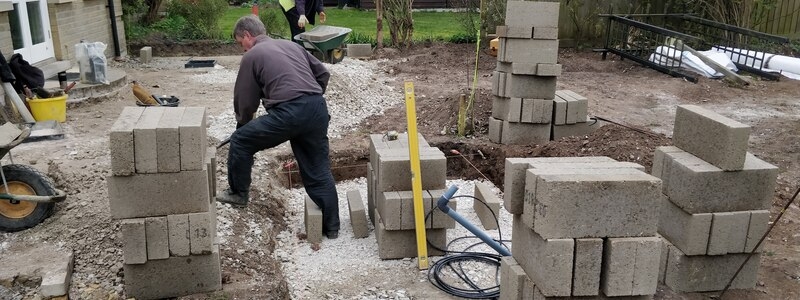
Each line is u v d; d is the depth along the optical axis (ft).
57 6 33.63
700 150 13.83
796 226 17.80
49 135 22.82
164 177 12.84
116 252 15.23
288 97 16.28
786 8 49.06
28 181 16.35
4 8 26.25
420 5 78.95
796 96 34.68
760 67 39.42
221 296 13.69
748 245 13.74
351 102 31.22
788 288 14.48
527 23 23.07
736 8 45.98
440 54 45.11
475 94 29.27
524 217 12.06
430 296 14.98
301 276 16.07
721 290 14.23
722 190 13.34
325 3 83.20
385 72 40.14
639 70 40.88
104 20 41.68
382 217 16.81
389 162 16.44
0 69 23.95
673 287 14.24
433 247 16.92
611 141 21.70
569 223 11.11
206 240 13.34
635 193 11.13
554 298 11.68
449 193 14.94
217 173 20.29
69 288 14.19
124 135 12.39
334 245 17.87
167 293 13.69
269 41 16.76
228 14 68.85
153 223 13.00
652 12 47.98
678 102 32.96
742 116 30.17
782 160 23.47
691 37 38.14
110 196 12.77
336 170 24.16
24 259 14.96
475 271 16.15
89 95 29.04
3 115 24.21
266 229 17.92
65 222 16.52
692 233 13.51
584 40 48.65
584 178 11.07
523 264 12.55
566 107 24.23
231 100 30.76
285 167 23.59
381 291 15.21
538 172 11.49
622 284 11.44
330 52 40.50
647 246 11.28
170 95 31.71
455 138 25.99
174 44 47.96
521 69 23.52
